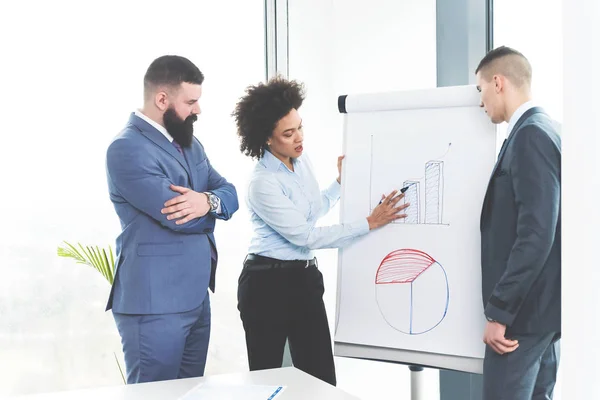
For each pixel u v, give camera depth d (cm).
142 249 232
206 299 253
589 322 138
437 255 234
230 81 341
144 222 233
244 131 256
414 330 236
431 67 307
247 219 343
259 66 348
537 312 196
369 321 244
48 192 308
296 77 347
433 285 234
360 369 332
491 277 208
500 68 211
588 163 137
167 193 229
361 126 255
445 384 295
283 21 347
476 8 285
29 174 304
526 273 190
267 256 256
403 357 237
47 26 306
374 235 247
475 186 230
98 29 315
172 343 234
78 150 312
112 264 316
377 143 251
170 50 329
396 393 323
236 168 341
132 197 228
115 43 318
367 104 253
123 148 229
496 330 199
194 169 250
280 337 259
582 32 135
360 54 331
